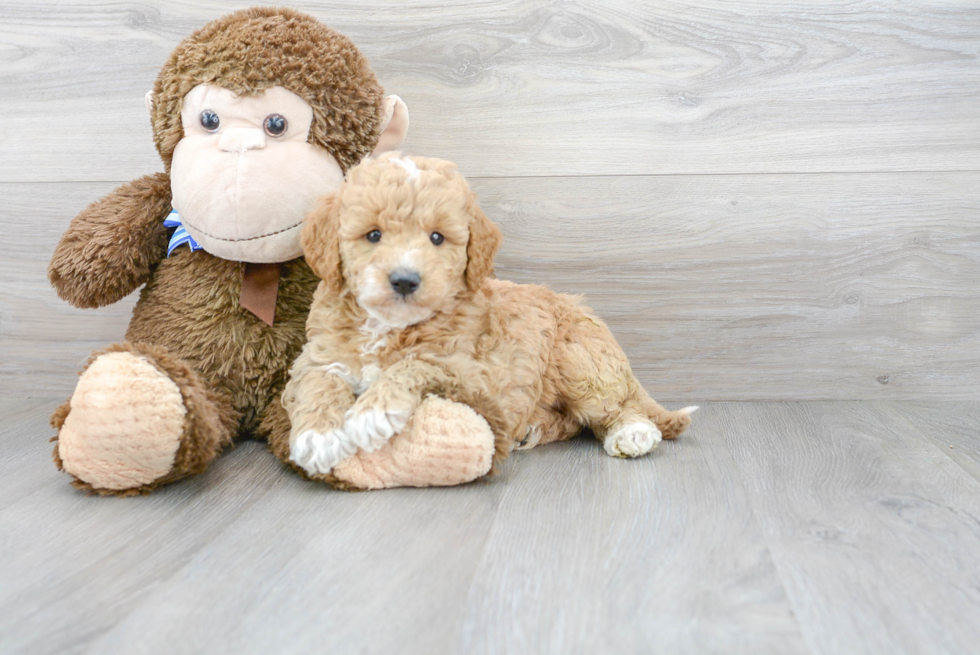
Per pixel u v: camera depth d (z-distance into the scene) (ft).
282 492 4.03
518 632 2.67
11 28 5.78
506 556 3.25
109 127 5.86
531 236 5.90
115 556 3.27
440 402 3.98
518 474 4.32
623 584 3.01
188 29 5.74
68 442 3.80
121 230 4.69
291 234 4.50
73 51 5.79
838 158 5.77
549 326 4.68
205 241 4.50
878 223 5.83
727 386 6.05
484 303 4.37
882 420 5.48
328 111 4.55
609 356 4.77
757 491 4.05
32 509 3.79
